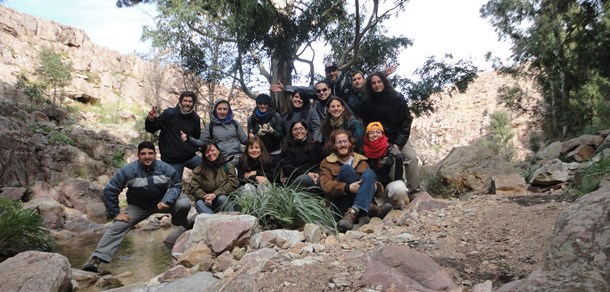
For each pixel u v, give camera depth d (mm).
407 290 2463
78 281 3805
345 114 5086
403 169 5176
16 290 3076
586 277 1786
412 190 5543
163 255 4809
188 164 5930
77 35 25922
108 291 3256
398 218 4234
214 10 12039
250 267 3016
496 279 2678
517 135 41062
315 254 3256
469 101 52688
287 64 14398
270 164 5297
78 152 14680
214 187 5031
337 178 4480
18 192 10258
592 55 14602
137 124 20406
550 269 1920
